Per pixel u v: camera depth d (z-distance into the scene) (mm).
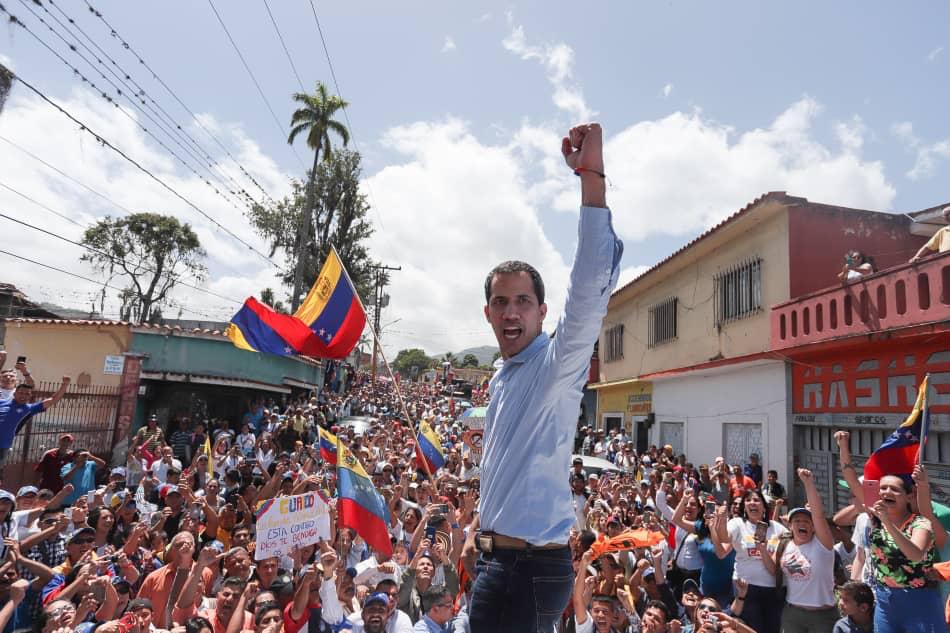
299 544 6219
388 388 54000
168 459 12266
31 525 7199
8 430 8781
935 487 9000
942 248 9414
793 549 6223
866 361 10500
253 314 8344
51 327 17625
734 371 14805
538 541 1772
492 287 1980
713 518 6988
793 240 13250
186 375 18406
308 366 26266
